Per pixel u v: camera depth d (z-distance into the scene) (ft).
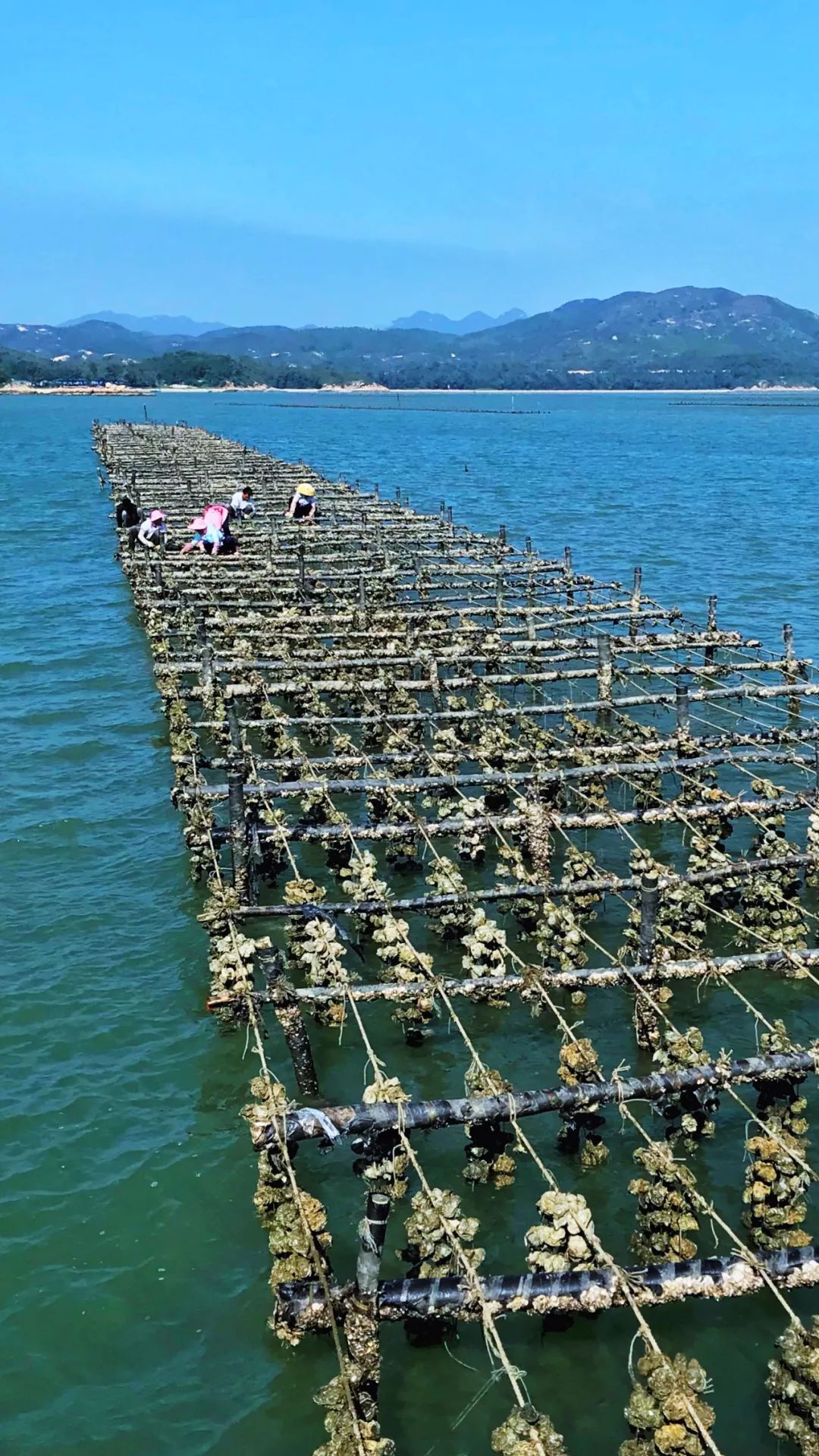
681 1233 42.14
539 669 105.70
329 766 79.97
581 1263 38.37
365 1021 59.06
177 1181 47.93
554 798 81.05
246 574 130.52
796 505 258.78
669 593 157.17
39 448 420.77
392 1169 43.73
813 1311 40.83
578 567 177.47
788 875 69.41
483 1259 41.70
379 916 63.31
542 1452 31.83
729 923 68.03
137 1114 52.11
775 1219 42.50
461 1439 36.63
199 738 97.45
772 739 83.10
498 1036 57.72
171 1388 38.86
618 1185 47.39
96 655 124.67
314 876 74.13
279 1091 43.06
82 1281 42.98
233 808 64.90
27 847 77.51
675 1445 32.17
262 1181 44.21
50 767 92.02
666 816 70.90
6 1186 47.60
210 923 59.93
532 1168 48.52
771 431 610.65
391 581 132.57
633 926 61.87
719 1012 59.77
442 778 74.43
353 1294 37.40
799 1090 53.67
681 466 373.81
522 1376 38.78
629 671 108.99
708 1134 49.52
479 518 236.22
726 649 120.06
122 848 77.71
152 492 200.13
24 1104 52.54
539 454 430.20
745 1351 39.40
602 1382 38.58
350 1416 34.14
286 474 225.97
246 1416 37.78
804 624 140.05
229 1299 42.24
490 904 70.03
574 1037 53.47
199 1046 56.90
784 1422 35.27
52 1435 37.24
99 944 65.77
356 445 470.39
